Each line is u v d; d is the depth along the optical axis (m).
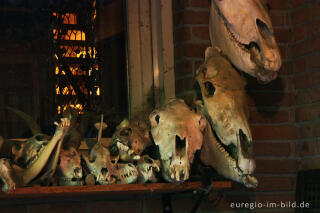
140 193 2.69
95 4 3.01
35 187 2.32
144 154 2.58
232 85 2.62
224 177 2.70
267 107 3.00
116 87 2.98
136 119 2.66
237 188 2.90
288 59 3.05
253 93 2.98
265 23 2.62
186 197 2.84
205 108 2.59
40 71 2.89
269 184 2.96
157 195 2.82
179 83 2.92
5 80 2.84
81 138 2.57
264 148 2.97
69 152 2.42
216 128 2.57
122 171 2.44
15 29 2.89
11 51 2.87
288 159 3.00
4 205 2.62
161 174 2.52
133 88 2.95
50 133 2.84
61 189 2.35
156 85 2.96
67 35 2.96
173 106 2.49
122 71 3.01
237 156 2.54
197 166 2.66
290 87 3.04
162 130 2.42
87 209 2.72
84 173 2.47
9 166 2.25
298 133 3.03
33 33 2.91
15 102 2.84
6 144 2.46
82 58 2.96
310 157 2.96
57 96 2.89
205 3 2.95
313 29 2.96
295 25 3.05
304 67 3.00
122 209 2.77
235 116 2.54
